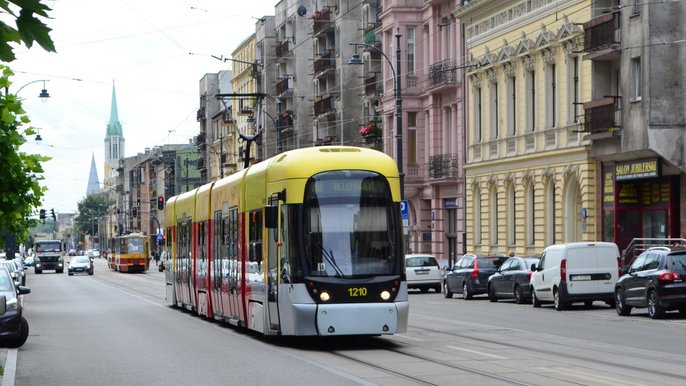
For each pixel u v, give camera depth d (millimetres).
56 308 43469
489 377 16391
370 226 22359
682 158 42594
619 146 45219
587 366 17922
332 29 94875
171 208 42906
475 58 61750
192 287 36562
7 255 84812
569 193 51031
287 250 22344
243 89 129625
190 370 18750
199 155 161500
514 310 36812
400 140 50594
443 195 67250
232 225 28453
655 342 22891
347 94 90875
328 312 21703
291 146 107875
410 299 47219
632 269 32375
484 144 60969
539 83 54094
